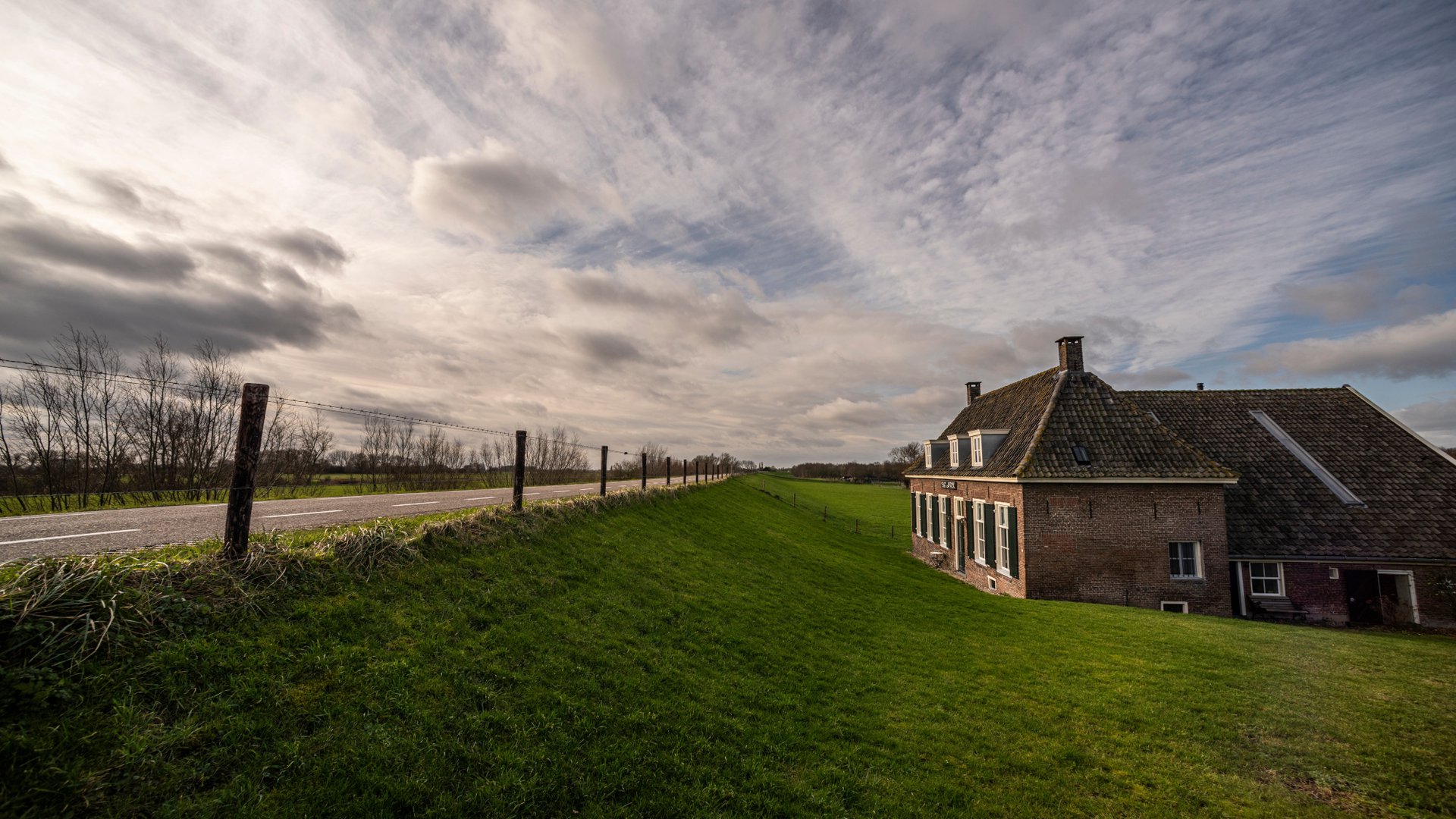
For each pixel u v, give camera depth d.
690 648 8.42
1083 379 21.19
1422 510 19.50
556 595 8.34
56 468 17.55
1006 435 22.30
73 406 18.16
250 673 4.62
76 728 3.70
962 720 7.99
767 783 5.78
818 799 5.67
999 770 6.75
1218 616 17.05
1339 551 18.50
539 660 6.50
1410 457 21.27
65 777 3.42
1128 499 17.64
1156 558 17.42
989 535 20.53
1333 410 23.55
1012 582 18.61
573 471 48.16
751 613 10.97
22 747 3.45
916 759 6.82
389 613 6.13
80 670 4.02
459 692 5.43
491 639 6.47
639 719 6.13
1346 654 11.52
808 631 10.94
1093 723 8.05
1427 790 6.51
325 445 28.28
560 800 4.73
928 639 11.82
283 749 4.12
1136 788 6.47
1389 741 7.64
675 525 16.38
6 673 3.75
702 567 13.03
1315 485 20.55
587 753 5.36
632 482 31.30
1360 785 6.61
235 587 5.36
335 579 6.25
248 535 5.92
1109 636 12.41
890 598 15.80
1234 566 18.67
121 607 4.56
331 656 5.15
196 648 4.59
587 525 12.20
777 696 7.82
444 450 35.00
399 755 4.46
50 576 4.56
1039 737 7.62
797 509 41.72
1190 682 9.59
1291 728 7.98
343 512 11.09
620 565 10.71
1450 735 7.83
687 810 5.08
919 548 30.62
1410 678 10.09
